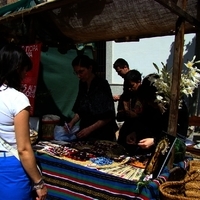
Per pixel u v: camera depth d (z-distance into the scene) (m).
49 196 2.65
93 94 3.01
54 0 2.44
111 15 2.80
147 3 2.49
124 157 2.55
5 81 1.81
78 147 2.85
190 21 2.07
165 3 1.90
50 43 3.85
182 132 2.31
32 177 1.84
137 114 3.09
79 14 3.02
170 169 2.17
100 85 3.01
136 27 2.81
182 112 2.32
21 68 1.85
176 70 2.05
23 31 3.55
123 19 2.77
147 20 2.64
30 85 3.05
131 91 3.30
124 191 2.11
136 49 5.84
